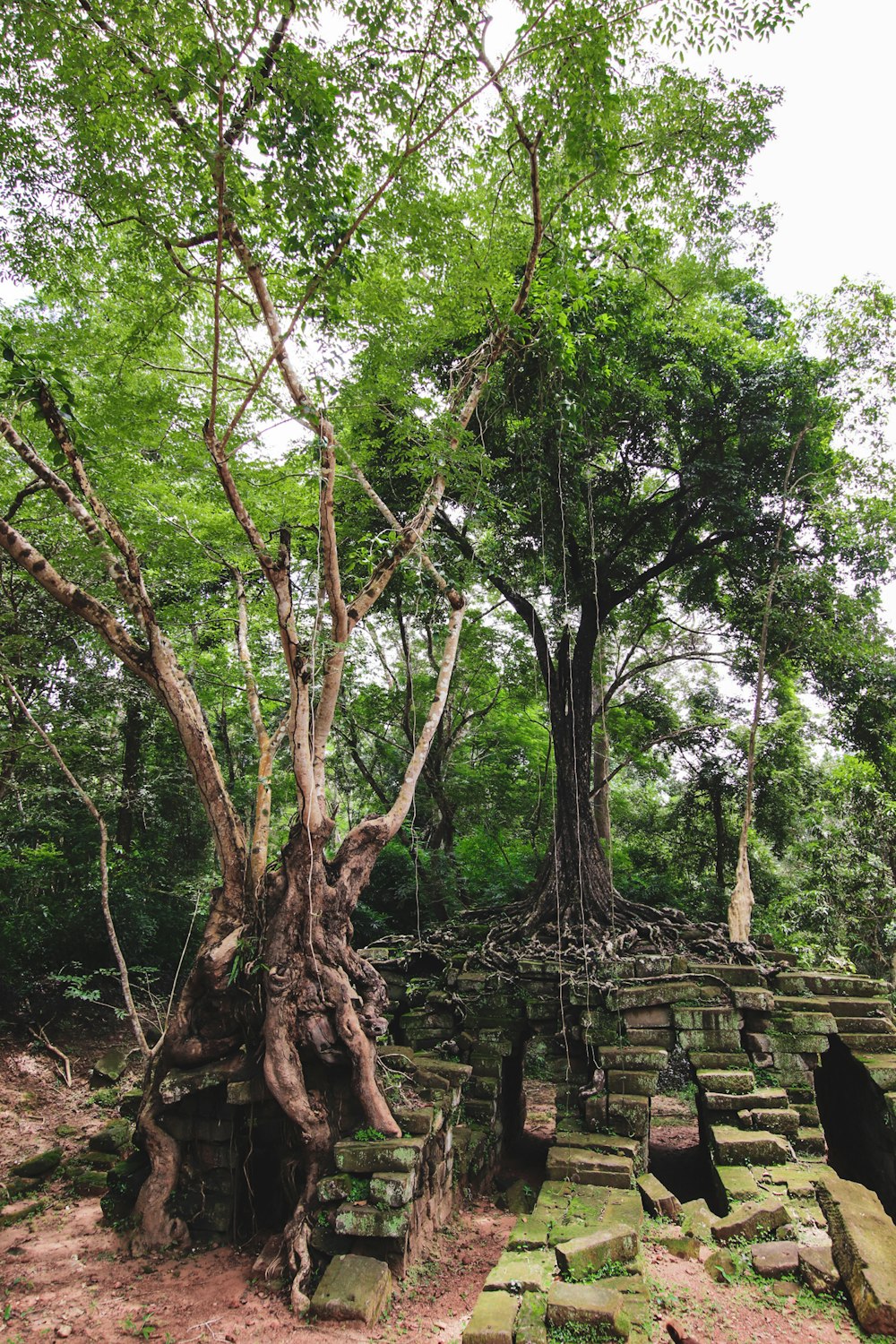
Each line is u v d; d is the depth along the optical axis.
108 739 13.52
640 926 10.70
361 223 7.36
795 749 17.58
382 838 7.24
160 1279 5.79
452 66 6.14
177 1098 6.46
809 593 13.55
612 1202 6.43
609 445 12.45
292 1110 6.04
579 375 9.89
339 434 9.46
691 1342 4.61
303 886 6.64
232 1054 6.67
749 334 14.34
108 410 8.38
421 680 17.70
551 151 7.38
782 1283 5.34
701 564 15.22
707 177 8.63
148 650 7.10
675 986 8.66
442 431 8.09
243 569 10.90
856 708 13.90
